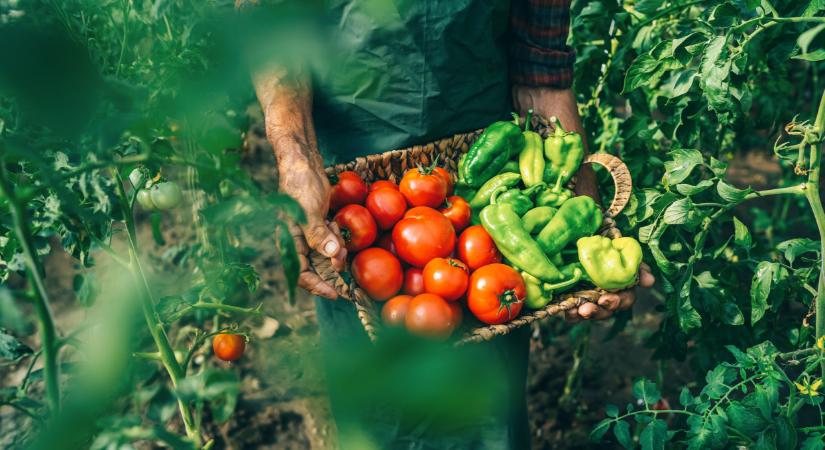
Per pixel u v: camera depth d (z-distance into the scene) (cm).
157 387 108
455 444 188
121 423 103
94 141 119
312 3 51
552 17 200
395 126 192
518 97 216
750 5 162
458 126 200
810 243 180
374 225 180
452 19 179
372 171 194
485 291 171
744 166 429
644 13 208
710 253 213
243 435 259
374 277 174
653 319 326
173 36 162
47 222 139
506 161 204
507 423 190
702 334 219
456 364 46
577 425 275
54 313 304
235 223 105
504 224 185
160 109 108
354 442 166
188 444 105
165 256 312
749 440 173
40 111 70
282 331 298
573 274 182
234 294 284
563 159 203
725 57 174
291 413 268
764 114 245
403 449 191
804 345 194
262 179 388
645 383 182
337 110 192
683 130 203
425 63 182
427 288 176
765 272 181
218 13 61
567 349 310
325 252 160
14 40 69
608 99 257
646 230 194
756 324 210
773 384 163
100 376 78
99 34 154
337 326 201
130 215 145
